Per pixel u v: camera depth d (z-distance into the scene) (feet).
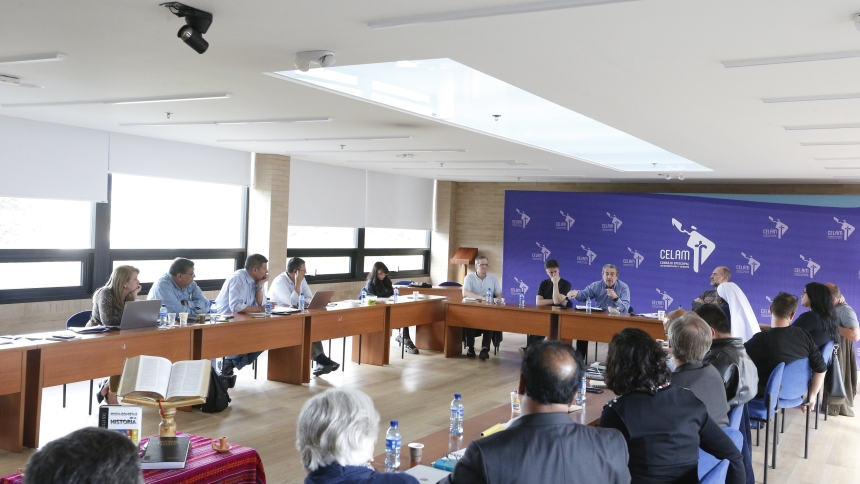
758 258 36.94
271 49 13.65
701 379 10.25
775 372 16.24
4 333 24.99
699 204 38.29
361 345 29.04
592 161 31.65
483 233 46.62
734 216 37.47
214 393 20.44
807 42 11.66
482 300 31.07
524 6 10.44
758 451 19.17
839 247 35.24
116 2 11.12
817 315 20.48
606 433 7.00
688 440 8.55
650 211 39.32
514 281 42.16
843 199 35.19
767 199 36.78
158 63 15.17
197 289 22.59
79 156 26.55
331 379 25.75
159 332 19.04
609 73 14.37
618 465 6.90
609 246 40.19
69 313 27.04
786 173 32.58
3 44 13.88
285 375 24.79
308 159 35.81
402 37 12.46
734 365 12.38
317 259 39.24
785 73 13.75
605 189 42.73
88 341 17.39
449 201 46.73
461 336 32.14
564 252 41.14
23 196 24.86
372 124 22.63
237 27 12.25
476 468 6.42
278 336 23.36
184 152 30.68
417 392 24.12
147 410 20.38
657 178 38.65
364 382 25.45
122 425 10.39
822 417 23.15
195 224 32.37
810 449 19.45
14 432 16.35
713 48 12.23
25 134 24.75
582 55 13.06
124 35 13.02
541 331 28.73
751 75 14.02
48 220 26.66
